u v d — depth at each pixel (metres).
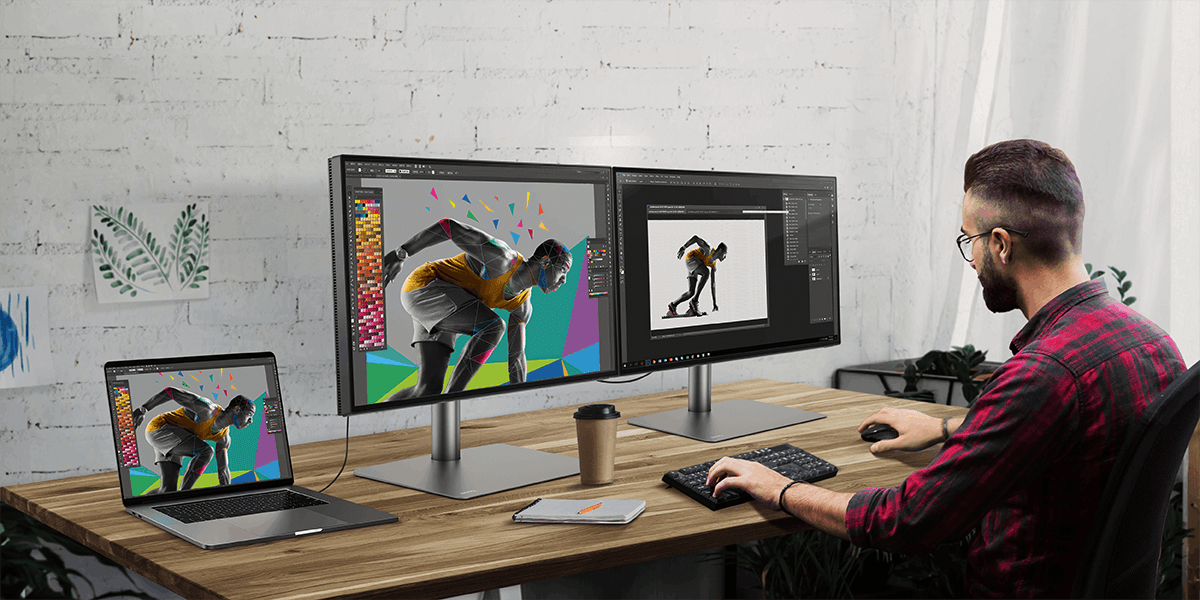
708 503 1.26
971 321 2.62
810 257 1.98
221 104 1.69
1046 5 2.49
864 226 2.55
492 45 1.97
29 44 1.54
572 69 2.08
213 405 1.37
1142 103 2.37
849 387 2.50
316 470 1.50
